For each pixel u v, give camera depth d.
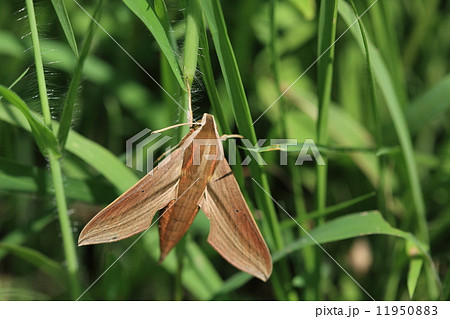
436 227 0.31
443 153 0.33
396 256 0.31
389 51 0.31
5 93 0.24
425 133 0.35
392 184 0.33
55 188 0.26
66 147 0.27
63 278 0.29
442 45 0.36
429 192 0.33
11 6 0.32
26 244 0.33
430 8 0.34
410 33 0.36
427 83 0.36
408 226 0.32
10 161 0.27
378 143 0.29
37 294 0.31
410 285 0.28
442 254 0.32
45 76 0.28
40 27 0.30
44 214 0.30
